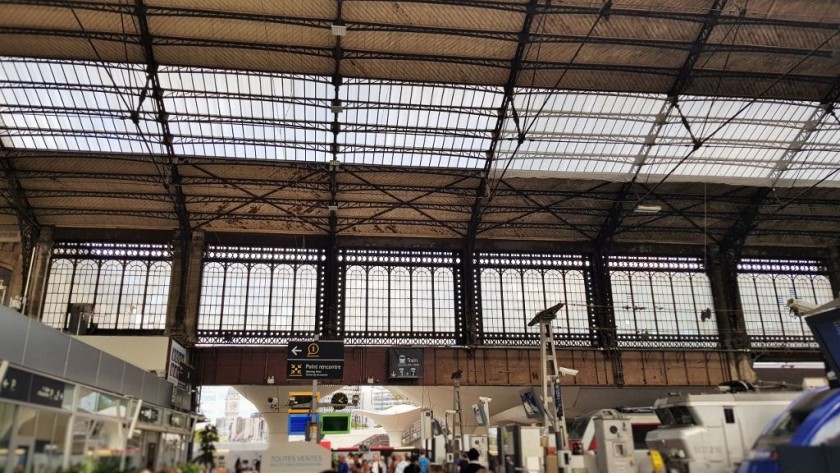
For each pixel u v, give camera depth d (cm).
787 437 1176
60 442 1447
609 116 3494
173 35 2880
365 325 4175
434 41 2962
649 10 2805
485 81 3231
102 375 2241
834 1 2767
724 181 3894
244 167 3684
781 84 3275
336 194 3944
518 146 3372
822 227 4356
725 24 2880
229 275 4181
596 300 4328
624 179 3859
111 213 3972
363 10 2788
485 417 3219
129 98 3231
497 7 2767
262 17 2781
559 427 2233
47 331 1783
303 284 4222
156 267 4094
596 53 3055
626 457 1981
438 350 4175
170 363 3422
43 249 3978
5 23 2758
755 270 4500
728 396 1898
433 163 3747
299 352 3528
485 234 4338
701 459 1806
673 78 3225
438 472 1582
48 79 3112
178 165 3625
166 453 2484
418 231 4300
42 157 3506
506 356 4203
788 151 3731
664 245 4481
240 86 3222
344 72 3147
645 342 4303
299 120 3416
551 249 4422
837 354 1373
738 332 4297
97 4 2664
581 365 4206
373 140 3578
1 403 1182
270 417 4641
